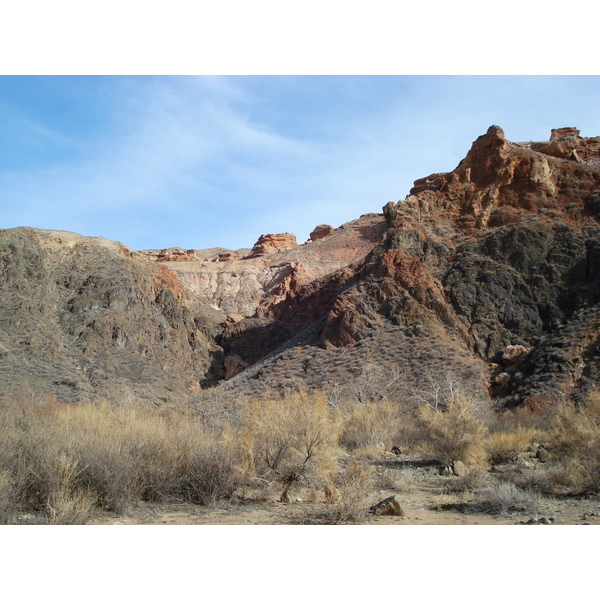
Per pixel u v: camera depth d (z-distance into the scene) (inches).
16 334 1926.7
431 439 716.7
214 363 2513.5
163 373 2206.0
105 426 438.0
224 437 455.2
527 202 1956.2
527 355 1430.9
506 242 1815.9
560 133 2507.4
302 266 3420.3
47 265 2449.6
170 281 2920.8
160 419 506.6
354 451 806.5
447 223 2039.9
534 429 920.9
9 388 1542.8
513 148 2142.0
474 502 413.1
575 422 592.4
